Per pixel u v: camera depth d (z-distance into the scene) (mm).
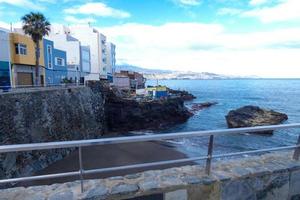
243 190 3961
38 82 32500
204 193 3732
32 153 17062
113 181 3688
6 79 26484
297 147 4625
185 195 3650
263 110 37531
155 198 3514
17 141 16359
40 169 17562
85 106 30484
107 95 39219
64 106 24484
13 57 29547
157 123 40719
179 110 44062
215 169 4137
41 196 3293
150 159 20156
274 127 4074
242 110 37844
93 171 3406
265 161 4566
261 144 26047
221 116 48031
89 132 29891
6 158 14297
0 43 25844
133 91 60812
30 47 32500
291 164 4426
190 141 26266
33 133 18344
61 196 3277
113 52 75750
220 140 26438
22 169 15664
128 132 37344
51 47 38750
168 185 3555
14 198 3252
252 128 3928
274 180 4188
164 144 24750
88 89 33406
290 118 43125
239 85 186000
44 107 20672
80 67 51781
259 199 4113
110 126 38500
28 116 18172
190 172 4020
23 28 31484
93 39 62188
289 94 98250
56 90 23641
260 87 154875
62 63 43312
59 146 2936
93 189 3438
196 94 100750
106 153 21156
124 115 38688
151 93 55375
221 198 3834
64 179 13406
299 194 4449
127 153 21375
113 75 71938
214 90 126812
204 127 39062
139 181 3689
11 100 16641
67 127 24219
